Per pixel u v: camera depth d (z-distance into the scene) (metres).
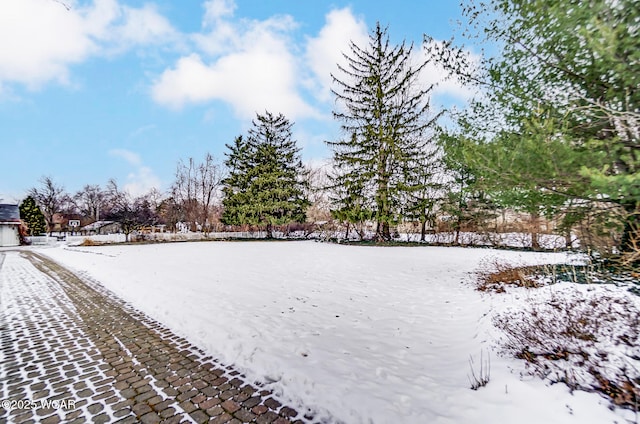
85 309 5.43
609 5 2.17
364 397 2.51
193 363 3.29
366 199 19.25
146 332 4.27
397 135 18.66
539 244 13.71
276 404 2.51
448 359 3.30
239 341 3.75
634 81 2.36
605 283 4.49
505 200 3.83
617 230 3.99
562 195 3.31
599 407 2.09
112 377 2.97
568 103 3.10
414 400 2.48
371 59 19.70
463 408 2.35
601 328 3.05
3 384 2.82
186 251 15.14
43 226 36.72
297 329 4.16
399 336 3.95
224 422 2.26
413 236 21.72
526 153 2.90
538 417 2.13
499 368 2.85
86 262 11.48
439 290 6.45
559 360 2.77
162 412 2.39
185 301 5.54
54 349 3.65
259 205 24.73
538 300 4.27
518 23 3.16
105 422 2.26
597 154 2.64
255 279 7.66
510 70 3.63
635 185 2.26
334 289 6.59
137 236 23.56
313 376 2.87
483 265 9.52
